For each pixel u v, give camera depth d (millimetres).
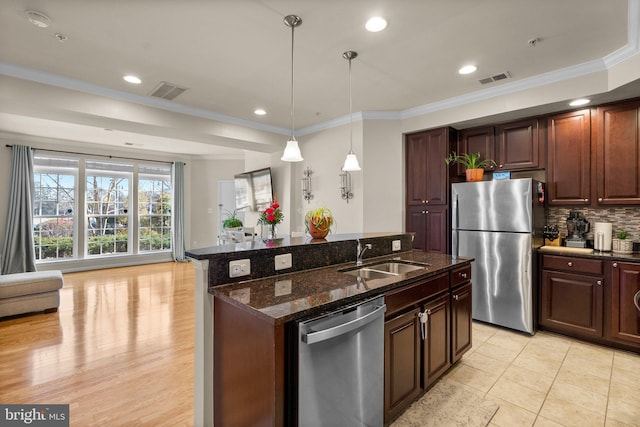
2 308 3389
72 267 6039
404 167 4195
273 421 1258
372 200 4195
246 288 1620
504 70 2971
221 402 1588
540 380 2312
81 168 6168
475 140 3877
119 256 6609
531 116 3447
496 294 3264
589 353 2732
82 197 6180
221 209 7770
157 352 2713
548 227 3414
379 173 4191
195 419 1690
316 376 1334
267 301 1400
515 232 3137
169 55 2680
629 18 2156
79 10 2061
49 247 5902
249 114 4301
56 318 3529
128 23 2211
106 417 1882
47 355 2645
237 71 2992
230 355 1511
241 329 1431
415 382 1939
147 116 3676
